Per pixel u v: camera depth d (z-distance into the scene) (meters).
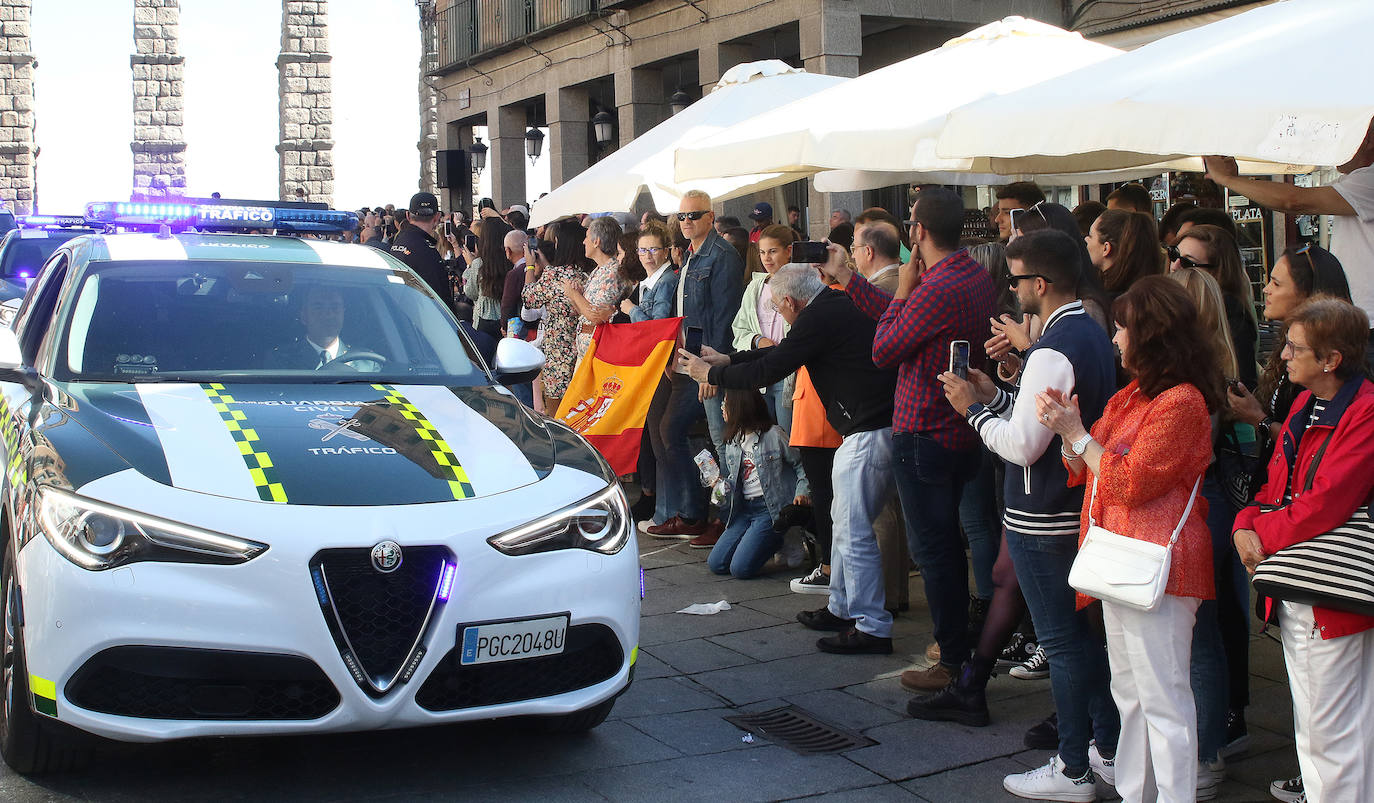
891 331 4.86
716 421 7.59
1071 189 12.38
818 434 6.40
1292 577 3.38
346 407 4.51
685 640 5.90
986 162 6.82
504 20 21.30
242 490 3.81
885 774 4.36
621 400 7.57
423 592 3.79
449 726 4.65
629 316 7.96
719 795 4.14
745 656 5.66
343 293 5.41
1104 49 6.86
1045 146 4.36
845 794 4.20
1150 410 3.61
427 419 4.48
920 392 4.87
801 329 5.44
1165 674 3.65
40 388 4.68
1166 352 3.59
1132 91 4.14
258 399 4.51
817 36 14.33
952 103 6.00
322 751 4.37
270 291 5.31
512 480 4.15
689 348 5.84
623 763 4.39
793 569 7.27
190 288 5.23
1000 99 4.73
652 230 8.06
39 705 3.68
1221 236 4.79
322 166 36.16
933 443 4.87
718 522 7.82
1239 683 4.46
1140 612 3.64
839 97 6.56
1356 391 3.39
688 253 8.16
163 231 5.90
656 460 8.21
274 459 3.98
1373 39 3.83
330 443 4.14
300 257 5.62
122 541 3.65
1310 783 3.51
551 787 4.15
